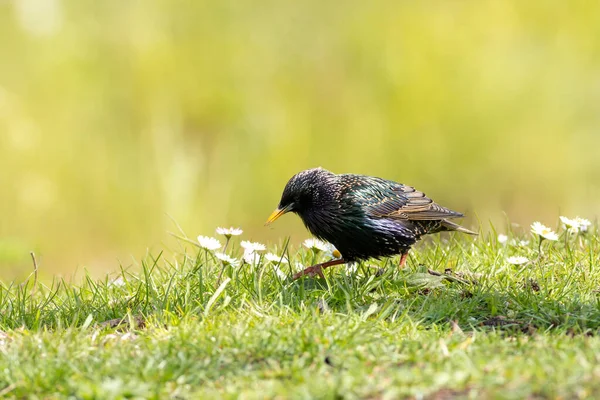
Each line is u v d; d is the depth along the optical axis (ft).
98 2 59.36
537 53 58.75
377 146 55.36
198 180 52.31
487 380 15.02
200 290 21.77
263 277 23.26
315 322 18.84
